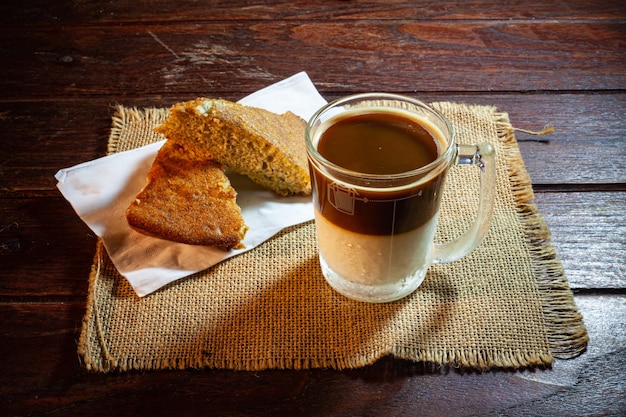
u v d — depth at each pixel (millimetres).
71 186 509
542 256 469
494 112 574
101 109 591
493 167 412
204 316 440
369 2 704
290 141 514
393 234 400
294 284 458
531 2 698
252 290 455
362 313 439
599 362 413
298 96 581
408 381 407
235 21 682
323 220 414
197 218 475
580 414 388
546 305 441
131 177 518
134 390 404
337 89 604
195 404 396
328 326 434
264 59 639
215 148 503
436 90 602
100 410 394
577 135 558
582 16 679
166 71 628
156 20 685
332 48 649
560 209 501
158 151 521
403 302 446
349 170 383
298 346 423
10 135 567
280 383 407
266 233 485
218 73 625
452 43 651
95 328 432
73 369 414
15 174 537
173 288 456
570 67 621
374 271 422
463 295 449
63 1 708
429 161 392
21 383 407
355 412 392
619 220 493
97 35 668
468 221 495
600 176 524
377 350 418
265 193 518
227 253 473
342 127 414
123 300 448
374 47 649
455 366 414
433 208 404
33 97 604
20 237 490
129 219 470
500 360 414
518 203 503
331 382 407
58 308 447
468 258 470
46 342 428
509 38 655
